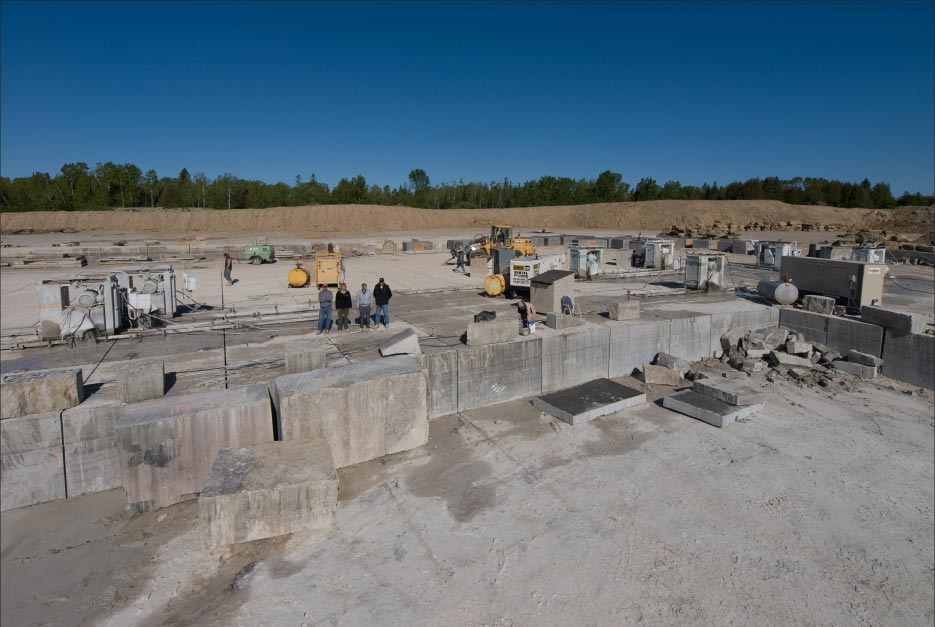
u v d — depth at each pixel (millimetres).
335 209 87312
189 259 39188
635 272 30781
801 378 16844
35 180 91562
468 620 7441
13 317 18719
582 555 8812
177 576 7980
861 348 18078
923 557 9141
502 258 25938
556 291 18422
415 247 46625
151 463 9367
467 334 15023
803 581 8492
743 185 105375
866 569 8820
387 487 10375
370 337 15781
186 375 12391
